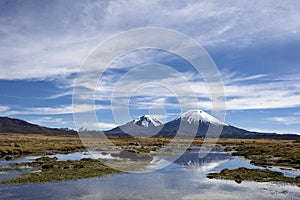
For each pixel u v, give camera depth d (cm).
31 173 3916
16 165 4659
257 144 12062
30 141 11069
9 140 11325
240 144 12619
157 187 3244
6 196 2786
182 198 2812
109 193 2950
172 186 3306
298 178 3766
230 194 2980
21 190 3023
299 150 7269
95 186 3247
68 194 2891
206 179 3750
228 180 3688
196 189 3181
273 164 5222
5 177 3638
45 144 9375
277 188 3262
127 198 2786
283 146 9262
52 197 2770
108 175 3916
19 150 7050
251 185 3406
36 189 3073
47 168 4350
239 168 4509
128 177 3816
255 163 5438
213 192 3056
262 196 2914
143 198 2795
